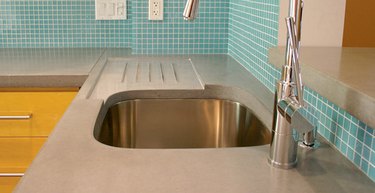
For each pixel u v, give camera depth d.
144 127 1.32
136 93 1.29
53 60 1.73
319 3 1.21
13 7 2.03
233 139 1.33
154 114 1.32
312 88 0.83
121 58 1.80
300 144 0.83
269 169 0.71
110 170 0.70
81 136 0.85
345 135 0.78
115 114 1.24
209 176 0.68
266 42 1.33
